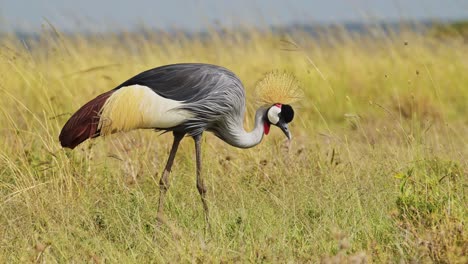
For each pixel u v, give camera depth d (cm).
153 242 930
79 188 1110
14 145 1230
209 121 1062
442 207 962
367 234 943
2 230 984
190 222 1029
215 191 1134
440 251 830
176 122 1034
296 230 964
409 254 866
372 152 1247
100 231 999
